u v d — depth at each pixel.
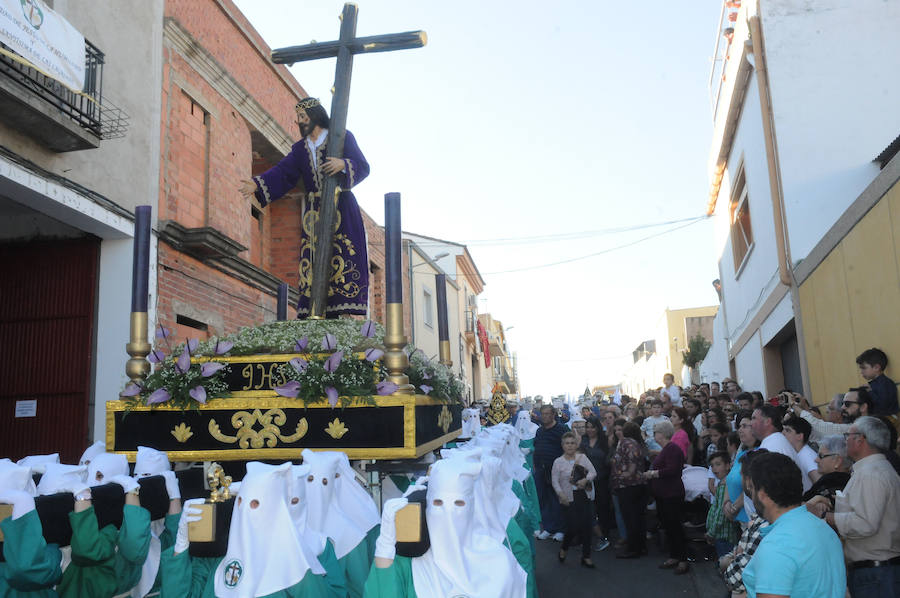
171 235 9.92
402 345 4.62
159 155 10.00
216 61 11.24
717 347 20.70
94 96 8.44
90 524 3.56
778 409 5.66
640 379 51.34
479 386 35.94
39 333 9.41
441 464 3.42
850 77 10.03
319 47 5.72
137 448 4.73
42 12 7.36
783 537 3.09
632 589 7.40
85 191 8.43
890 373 6.74
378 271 20.02
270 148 13.66
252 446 4.58
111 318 9.22
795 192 9.98
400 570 3.35
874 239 6.90
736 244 15.38
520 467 6.87
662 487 8.26
